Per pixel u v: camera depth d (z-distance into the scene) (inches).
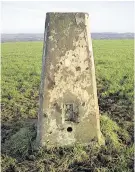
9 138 65.9
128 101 91.2
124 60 188.1
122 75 131.1
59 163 54.0
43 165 53.9
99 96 100.7
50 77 54.4
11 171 54.1
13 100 97.3
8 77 137.2
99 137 58.7
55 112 55.7
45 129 56.4
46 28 54.1
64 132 56.7
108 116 79.6
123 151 58.2
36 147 57.9
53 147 57.0
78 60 54.1
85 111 56.2
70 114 56.4
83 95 55.5
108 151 57.7
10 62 192.9
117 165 53.9
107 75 131.0
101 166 53.5
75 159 54.6
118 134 67.3
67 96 55.2
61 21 52.7
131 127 72.3
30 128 67.4
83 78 54.7
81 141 57.3
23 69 159.5
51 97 55.1
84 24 53.2
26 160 56.2
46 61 53.8
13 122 77.5
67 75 54.4
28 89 111.3
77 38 53.3
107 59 192.4
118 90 102.9
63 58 53.8
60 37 53.1
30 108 88.9
